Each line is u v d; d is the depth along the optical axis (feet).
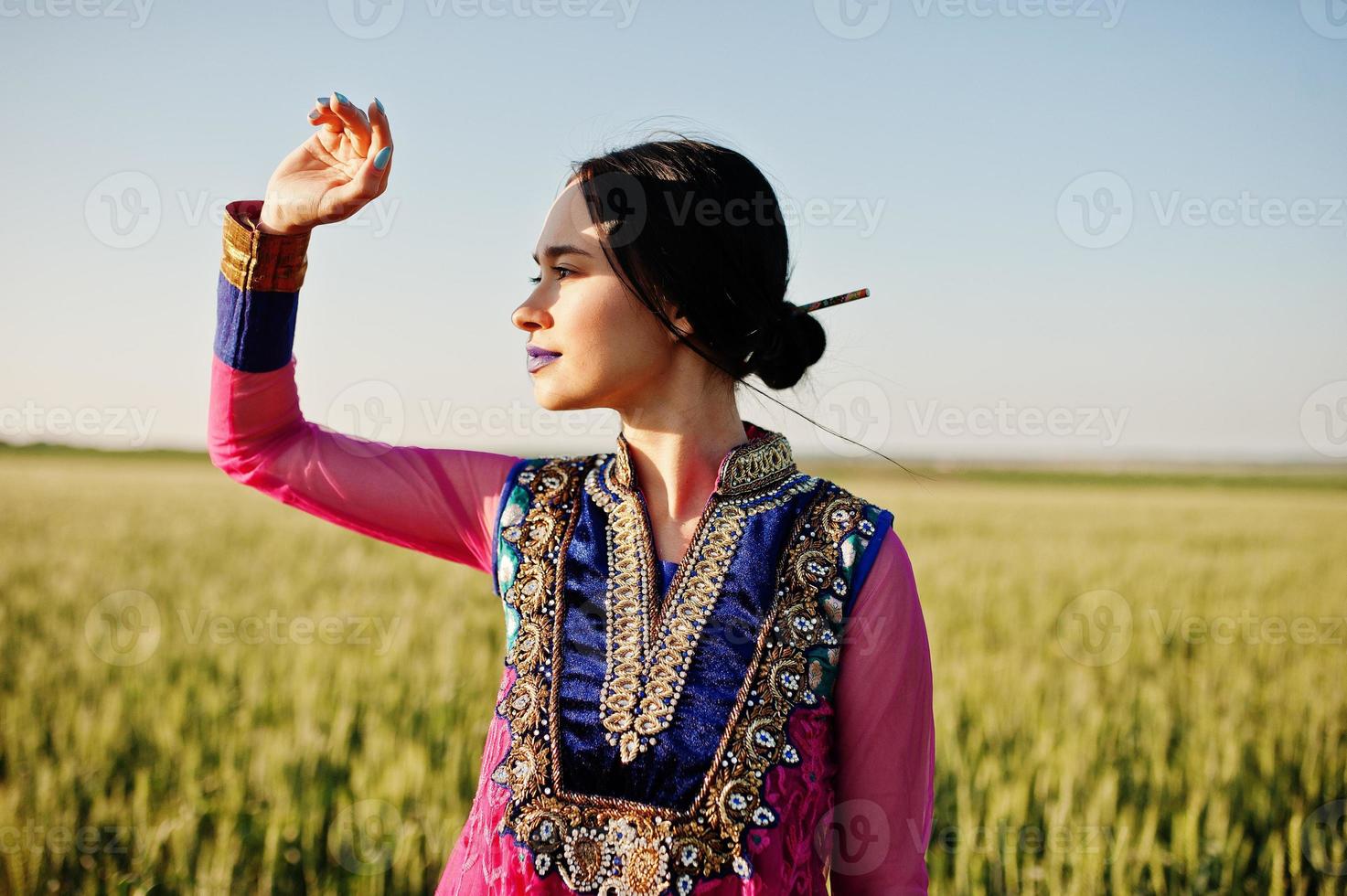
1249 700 22.81
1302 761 18.92
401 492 5.14
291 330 4.89
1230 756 17.72
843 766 4.64
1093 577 43.29
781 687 4.40
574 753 4.31
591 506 4.92
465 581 36.76
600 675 4.43
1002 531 65.46
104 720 18.67
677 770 4.23
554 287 4.79
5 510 61.62
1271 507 93.56
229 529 55.67
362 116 4.39
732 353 4.82
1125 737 20.04
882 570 4.65
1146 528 69.82
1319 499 112.37
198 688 21.88
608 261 4.66
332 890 14.17
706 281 4.67
